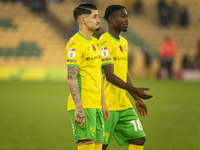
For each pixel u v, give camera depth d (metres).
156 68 101.06
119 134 20.08
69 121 39.19
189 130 34.50
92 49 16.91
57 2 114.31
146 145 28.12
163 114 43.81
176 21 117.62
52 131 33.69
